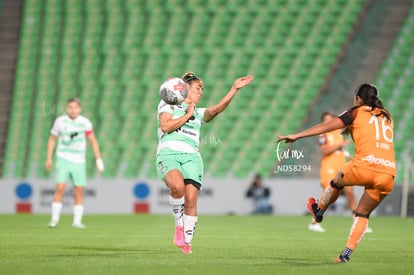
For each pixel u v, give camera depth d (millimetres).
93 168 92938
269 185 83062
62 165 55750
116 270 26734
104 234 48438
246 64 100938
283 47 102250
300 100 98438
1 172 94312
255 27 103562
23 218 69812
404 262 31281
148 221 66312
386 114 30156
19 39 104938
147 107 97938
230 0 105000
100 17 105188
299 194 82875
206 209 83125
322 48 102188
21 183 82375
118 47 103000
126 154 94250
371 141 29719
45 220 66312
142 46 102812
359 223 30266
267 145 94875
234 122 96062
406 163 84812
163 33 103625
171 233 49938
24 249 36500
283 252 35969
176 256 32844
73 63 102250
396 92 98438
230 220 70188
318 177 91562
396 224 66250
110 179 82688
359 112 30031
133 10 105250
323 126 29906
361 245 41531
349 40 102625
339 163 56281
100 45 103312
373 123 29859
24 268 27391
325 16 104125
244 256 33312
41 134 95812
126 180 82688
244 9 104562
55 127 55469
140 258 31625
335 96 98812
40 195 82188
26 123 97125
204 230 54531
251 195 82750
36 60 103000
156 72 100875
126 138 95375
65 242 41156
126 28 104312
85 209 82375
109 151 94375
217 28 103625
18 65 102688
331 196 31625
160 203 82375
